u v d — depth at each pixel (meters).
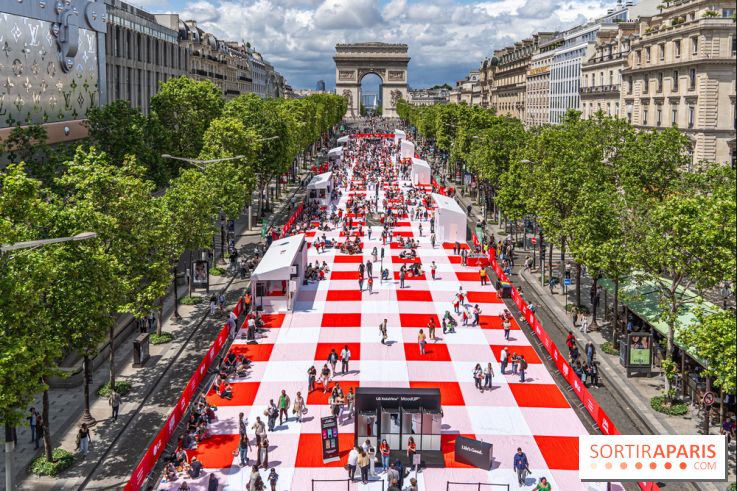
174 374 50.06
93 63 83.88
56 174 59.00
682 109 80.19
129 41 101.38
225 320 62.09
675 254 40.72
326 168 150.38
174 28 128.12
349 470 36.97
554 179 64.88
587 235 53.47
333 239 93.81
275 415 42.41
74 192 50.25
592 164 65.56
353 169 165.25
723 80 74.19
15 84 64.81
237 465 38.38
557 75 153.12
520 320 62.75
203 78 159.75
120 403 44.88
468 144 133.88
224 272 77.69
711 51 73.88
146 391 46.94
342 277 76.56
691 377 44.97
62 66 75.12
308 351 55.41
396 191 129.75
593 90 119.50
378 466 38.62
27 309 30.20
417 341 57.66
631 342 49.09
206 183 68.44
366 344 56.94
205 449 40.09
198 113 91.12
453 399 46.75
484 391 48.06
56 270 34.09
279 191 127.50
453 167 155.75
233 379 49.97
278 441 41.16
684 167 75.75
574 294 70.50
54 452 37.69
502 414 44.66
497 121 135.75
